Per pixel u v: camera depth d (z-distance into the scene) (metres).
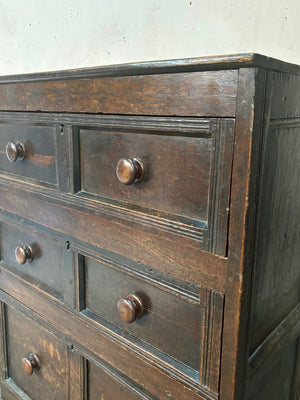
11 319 1.17
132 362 0.76
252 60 0.47
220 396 0.62
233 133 0.52
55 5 1.44
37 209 0.91
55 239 0.88
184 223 0.61
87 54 1.40
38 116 0.82
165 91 0.58
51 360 1.02
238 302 0.57
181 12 1.13
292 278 0.82
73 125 0.75
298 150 0.71
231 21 1.04
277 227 0.69
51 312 0.96
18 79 0.82
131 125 0.64
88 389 0.92
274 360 0.77
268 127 0.55
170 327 0.68
